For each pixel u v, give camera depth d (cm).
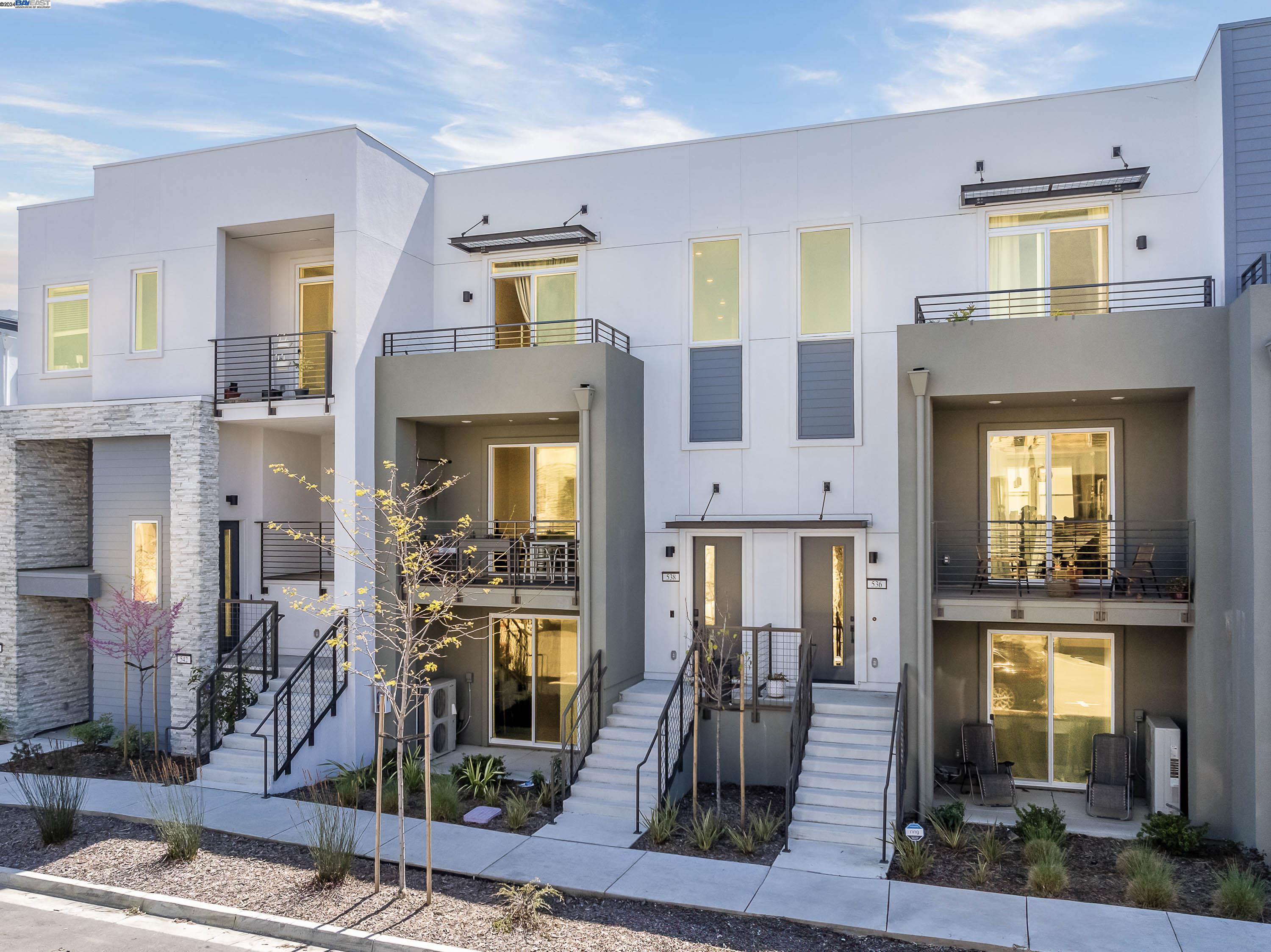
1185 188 1241
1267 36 1112
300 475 1581
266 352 1584
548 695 1476
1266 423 984
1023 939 773
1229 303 1109
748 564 1395
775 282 1407
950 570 1305
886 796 1047
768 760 1297
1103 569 1245
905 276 1345
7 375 1984
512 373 1352
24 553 1596
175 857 969
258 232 1489
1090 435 1264
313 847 930
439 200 1598
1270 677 970
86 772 1330
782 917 826
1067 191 1258
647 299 1470
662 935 791
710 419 1441
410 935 784
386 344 1457
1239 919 818
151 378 1505
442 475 1556
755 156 1423
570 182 1520
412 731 1414
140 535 1541
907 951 770
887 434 1347
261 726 1249
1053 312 1288
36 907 876
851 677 1358
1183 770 1177
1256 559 980
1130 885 867
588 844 1022
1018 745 1271
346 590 1365
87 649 1697
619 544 1352
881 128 1362
